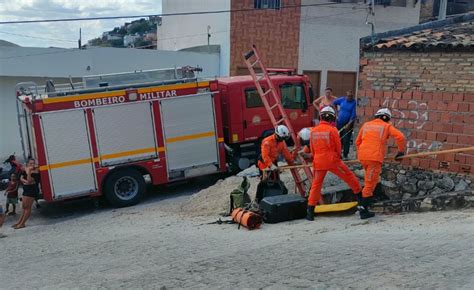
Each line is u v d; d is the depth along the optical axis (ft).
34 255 26.84
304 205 27.78
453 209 25.88
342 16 74.23
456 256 16.80
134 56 66.28
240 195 30.25
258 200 30.07
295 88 45.91
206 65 70.18
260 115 44.93
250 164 44.98
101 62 64.95
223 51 70.54
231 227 27.66
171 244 24.84
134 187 40.65
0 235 34.71
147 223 32.89
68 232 33.14
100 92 38.81
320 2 72.90
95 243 28.02
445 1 63.93
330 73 75.25
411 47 29.68
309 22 72.59
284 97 45.42
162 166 41.24
